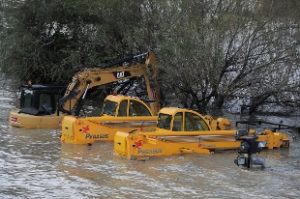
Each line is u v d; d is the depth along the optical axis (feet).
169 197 47.47
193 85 88.17
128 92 103.65
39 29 110.42
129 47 98.89
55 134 75.72
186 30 85.25
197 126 65.57
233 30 87.15
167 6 92.43
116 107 71.97
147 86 88.22
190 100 92.94
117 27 101.60
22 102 82.74
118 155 63.26
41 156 62.18
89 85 83.35
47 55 109.70
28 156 62.03
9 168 56.29
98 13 101.35
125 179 53.21
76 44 108.37
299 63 88.33
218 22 86.58
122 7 99.09
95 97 106.52
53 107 82.64
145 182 52.24
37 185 50.29
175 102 94.89
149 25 94.89
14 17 110.32
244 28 87.25
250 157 58.95
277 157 65.87
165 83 90.99
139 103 73.56
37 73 111.86
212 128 70.44
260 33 87.76
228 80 89.71
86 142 69.41
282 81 89.45
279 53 88.07
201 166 59.47
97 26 104.58
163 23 90.74
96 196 47.26
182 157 63.41
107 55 105.09
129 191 49.03
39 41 108.78
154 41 94.22
